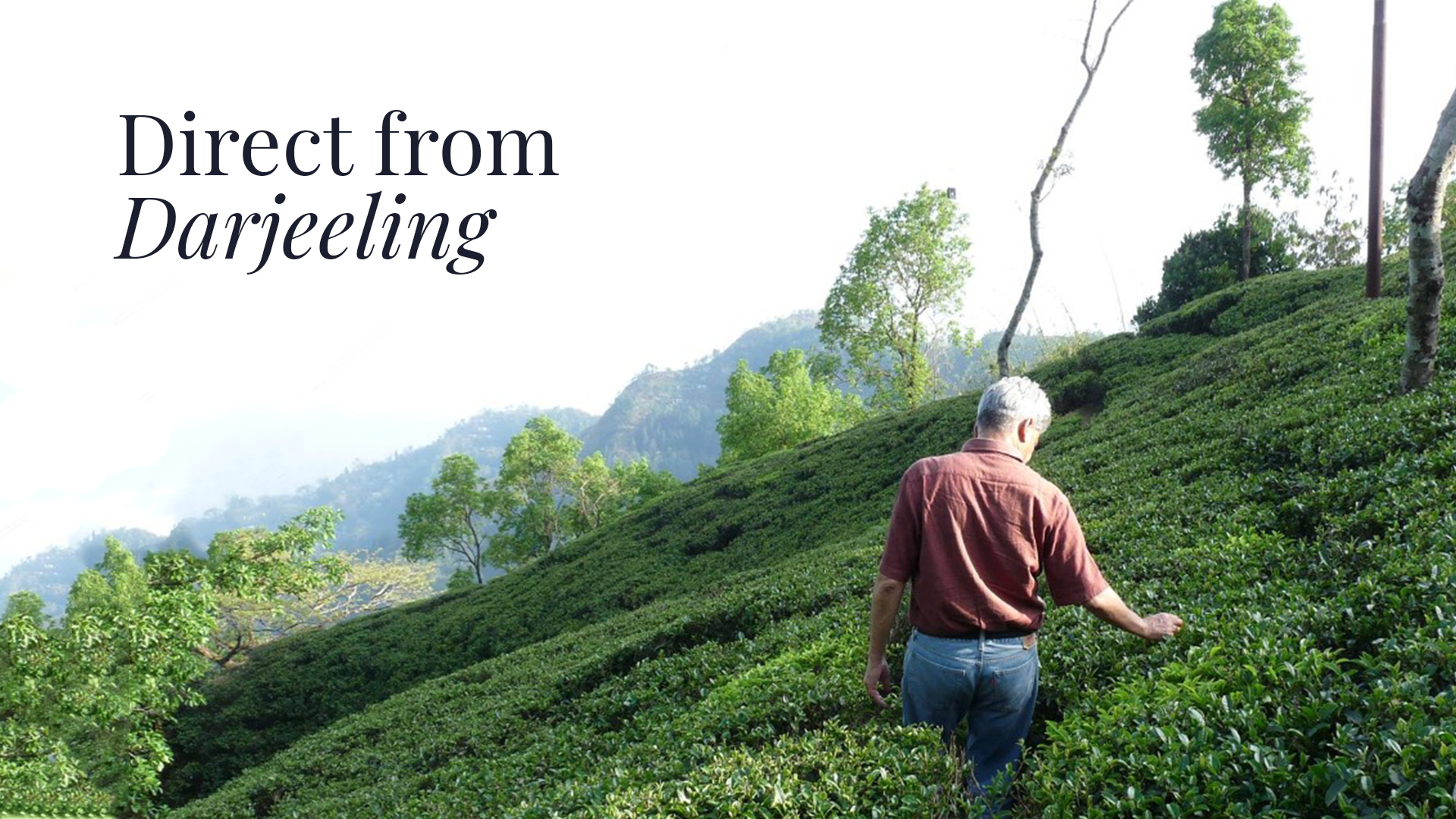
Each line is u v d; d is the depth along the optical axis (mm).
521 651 20625
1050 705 5438
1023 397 4297
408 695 20156
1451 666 3822
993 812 3990
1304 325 17234
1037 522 4082
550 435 62625
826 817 4078
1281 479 8617
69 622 14859
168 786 26297
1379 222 18312
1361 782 3213
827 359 52750
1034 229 15664
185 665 16516
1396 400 9289
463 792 9867
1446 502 6148
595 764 8750
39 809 14117
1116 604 4262
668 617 17438
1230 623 5012
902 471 26484
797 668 7941
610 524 36469
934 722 4340
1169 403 16812
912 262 48688
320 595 48844
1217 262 35469
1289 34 32625
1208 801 3441
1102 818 3555
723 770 4719
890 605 4238
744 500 30781
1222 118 33562
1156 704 4312
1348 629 4609
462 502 60531
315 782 15375
